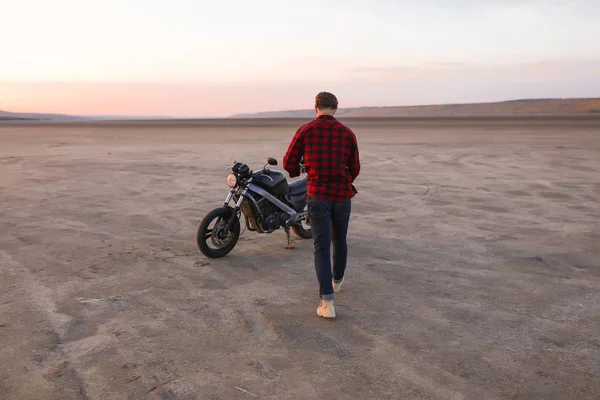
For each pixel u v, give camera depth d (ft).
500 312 13.82
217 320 13.46
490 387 10.02
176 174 43.14
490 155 56.70
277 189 19.66
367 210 27.58
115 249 20.43
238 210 19.65
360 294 15.29
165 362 11.13
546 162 48.75
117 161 54.90
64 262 18.69
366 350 11.65
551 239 21.15
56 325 13.12
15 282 16.47
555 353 11.45
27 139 110.63
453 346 11.82
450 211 27.07
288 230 20.54
